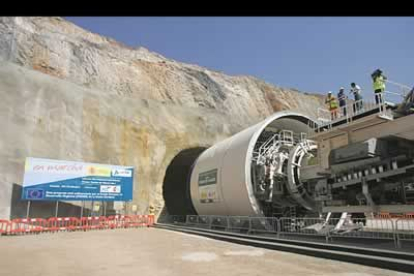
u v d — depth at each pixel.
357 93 11.38
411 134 9.27
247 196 14.23
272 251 10.09
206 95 38.28
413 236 10.58
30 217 20.36
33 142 22.12
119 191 21.17
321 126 12.41
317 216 15.55
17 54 27.67
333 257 8.45
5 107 21.77
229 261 8.26
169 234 16.50
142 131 27.75
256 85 45.56
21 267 7.70
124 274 6.82
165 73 37.28
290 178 14.12
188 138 30.38
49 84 24.47
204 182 18.31
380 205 9.80
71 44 32.34
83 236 15.62
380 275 6.36
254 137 15.00
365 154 9.56
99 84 31.16
